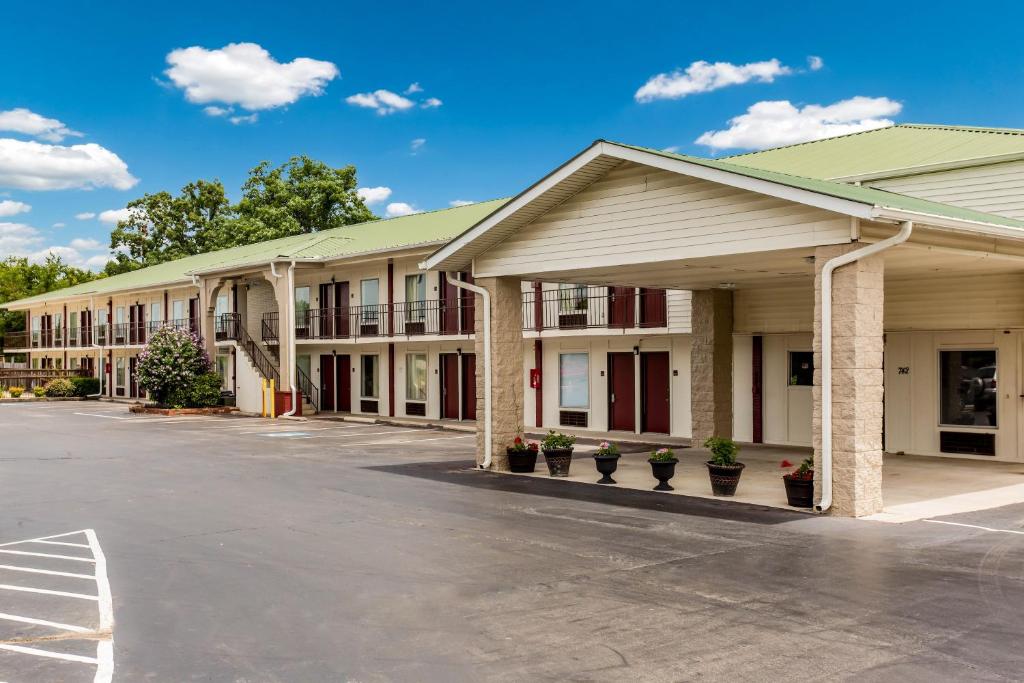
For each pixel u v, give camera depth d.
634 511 11.40
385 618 6.92
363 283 31.80
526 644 6.25
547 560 8.74
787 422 19.23
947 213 12.26
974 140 17.70
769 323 19.17
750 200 11.66
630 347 23.19
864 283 10.67
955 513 10.88
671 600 7.28
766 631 6.43
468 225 27.77
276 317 36.59
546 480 14.45
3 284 71.06
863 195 12.15
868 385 10.76
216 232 66.81
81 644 6.40
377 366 31.77
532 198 14.09
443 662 5.91
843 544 9.21
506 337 15.92
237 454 19.50
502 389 15.84
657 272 15.27
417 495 13.02
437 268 16.52
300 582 8.05
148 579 8.28
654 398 22.89
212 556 9.20
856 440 10.62
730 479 12.40
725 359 19.73
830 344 10.82
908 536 9.57
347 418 30.33
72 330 51.94
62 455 19.73
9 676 5.75
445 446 20.94
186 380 35.03
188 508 12.27
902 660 5.78
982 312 15.82
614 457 14.04
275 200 55.09
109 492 13.97
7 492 14.16
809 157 20.34
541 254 14.80
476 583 7.92
